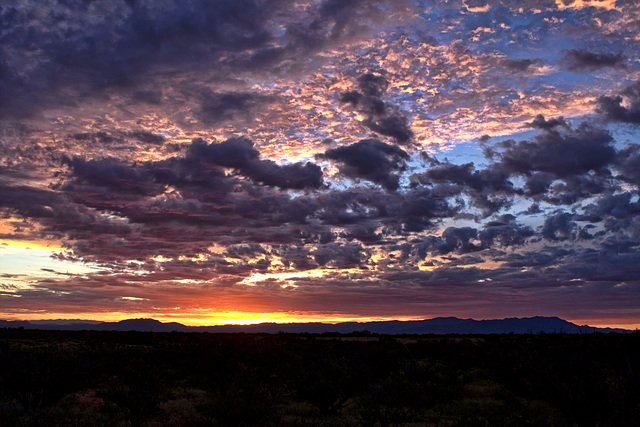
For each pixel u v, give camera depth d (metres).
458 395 16.08
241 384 14.69
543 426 11.59
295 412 13.98
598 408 11.39
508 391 16.28
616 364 15.88
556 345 22.95
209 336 49.72
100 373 17.28
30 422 11.28
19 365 14.66
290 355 25.44
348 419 12.86
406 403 14.59
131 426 11.75
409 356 24.67
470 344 33.66
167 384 17.56
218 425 11.43
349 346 31.73
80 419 12.34
